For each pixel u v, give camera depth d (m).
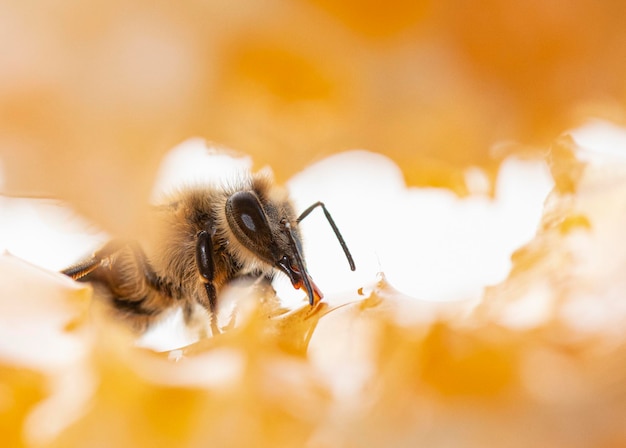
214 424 0.05
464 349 0.05
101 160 0.05
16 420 0.05
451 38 0.05
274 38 0.05
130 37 0.05
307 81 0.05
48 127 0.05
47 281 0.05
